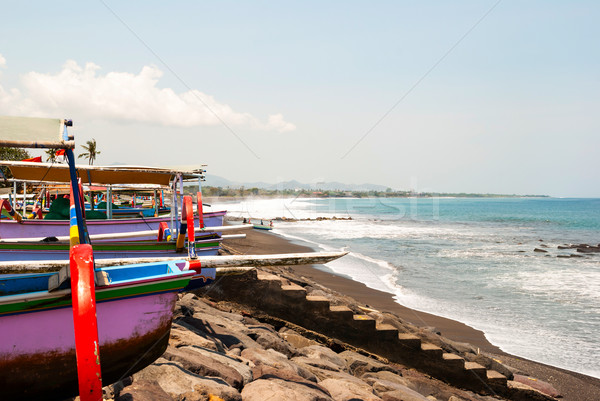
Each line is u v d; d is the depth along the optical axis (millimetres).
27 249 8781
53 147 3943
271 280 11445
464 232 54812
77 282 3061
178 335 6785
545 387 10656
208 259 5012
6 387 4066
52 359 4191
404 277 23438
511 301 18453
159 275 4633
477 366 10922
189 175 9977
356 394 6652
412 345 11250
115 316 4461
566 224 74375
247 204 108562
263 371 6531
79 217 4215
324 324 11406
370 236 45406
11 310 3918
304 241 38531
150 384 4848
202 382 5195
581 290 20734
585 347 13281
